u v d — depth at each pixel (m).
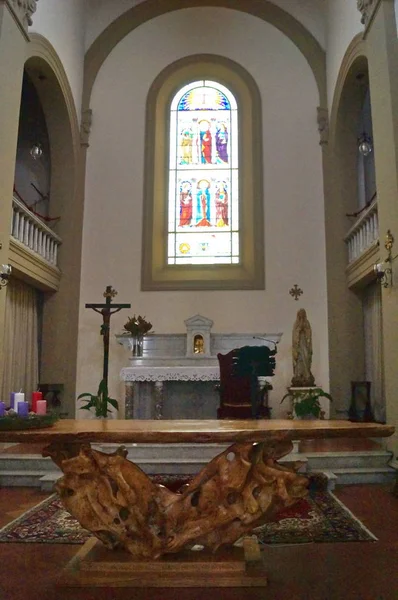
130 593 3.09
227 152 11.61
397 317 6.62
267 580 3.28
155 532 3.36
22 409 3.56
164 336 10.35
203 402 9.84
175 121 11.81
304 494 3.36
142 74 11.73
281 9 11.70
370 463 6.63
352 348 10.20
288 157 11.24
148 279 10.83
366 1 7.66
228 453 3.45
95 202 11.16
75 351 10.58
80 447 3.45
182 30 11.86
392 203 6.78
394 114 6.78
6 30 7.09
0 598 3.02
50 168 10.99
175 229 11.32
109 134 11.44
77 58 11.12
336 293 10.46
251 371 5.09
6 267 6.94
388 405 6.82
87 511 3.42
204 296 10.76
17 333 9.30
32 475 6.36
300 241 10.88
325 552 3.82
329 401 10.22
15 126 7.40
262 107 11.51
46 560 3.70
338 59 10.38
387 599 2.99
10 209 7.24
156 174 11.42
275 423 3.75
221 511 3.37
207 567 3.27
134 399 9.56
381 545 3.97
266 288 10.74
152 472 6.58
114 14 11.80
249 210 11.20
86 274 10.88
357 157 10.73
